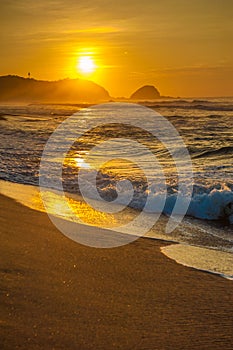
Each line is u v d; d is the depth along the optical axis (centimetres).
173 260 524
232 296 416
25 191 959
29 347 301
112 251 541
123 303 384
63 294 389
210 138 2498
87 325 338
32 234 577
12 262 456
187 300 401
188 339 331
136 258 520
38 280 414
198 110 5903
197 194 928
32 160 1545
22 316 342
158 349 315
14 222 636
